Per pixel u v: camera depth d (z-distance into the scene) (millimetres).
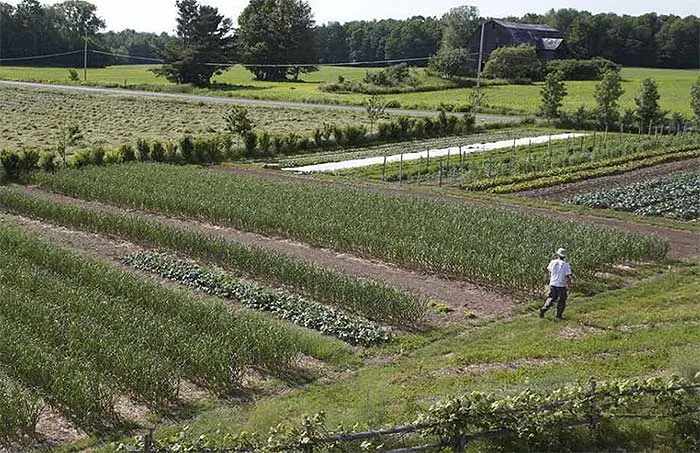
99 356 19375
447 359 21203
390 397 18094
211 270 30141
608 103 84500
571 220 37719
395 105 100750
